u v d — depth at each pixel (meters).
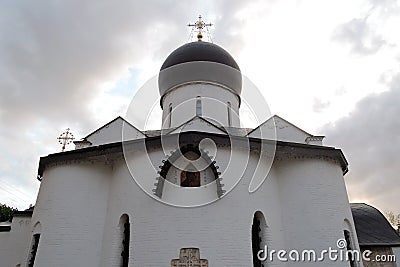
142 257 10.17
